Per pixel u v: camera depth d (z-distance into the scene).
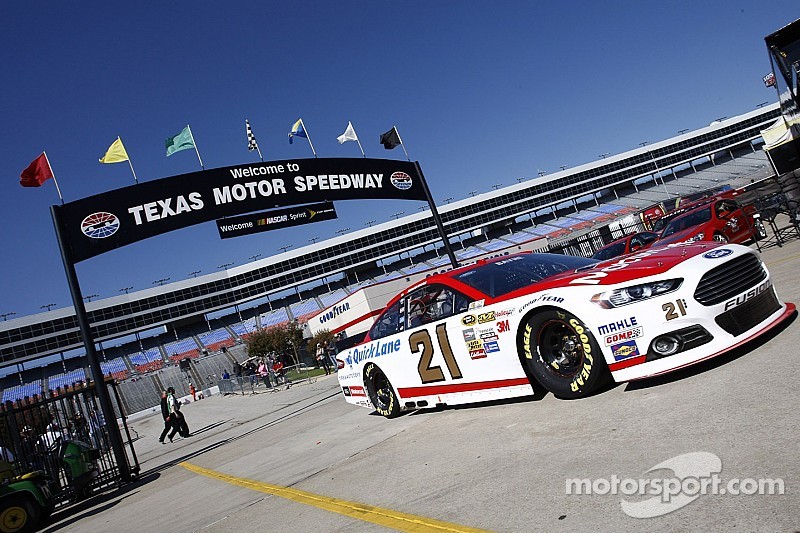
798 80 8.02
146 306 63.97
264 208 11.06
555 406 3.76
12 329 57.19
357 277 74.56
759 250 9.41
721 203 9.63
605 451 2.65
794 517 1.64
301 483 4.21
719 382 3.06
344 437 5.63
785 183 10.38
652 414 2.93
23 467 7.05
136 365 58.28
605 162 83.19
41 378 57.72
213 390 43.28
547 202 80.31
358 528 2.73
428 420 4.90
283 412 12.02
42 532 6.18
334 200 11.90
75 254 8.92
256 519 3.55
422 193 13.27
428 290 4.86
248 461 6.47
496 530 2.20
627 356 3.28
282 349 35.31
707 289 3.18
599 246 25.59
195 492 5.51
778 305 3.70
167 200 10.05
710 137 87.19
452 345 4.45
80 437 7.91
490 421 4.02
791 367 2.88
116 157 10.87
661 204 26.84
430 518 2.55
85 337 8.55
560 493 2.34
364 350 5.75
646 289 3.23
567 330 3.62
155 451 13.44
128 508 5.98
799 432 2.17
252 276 69.75
